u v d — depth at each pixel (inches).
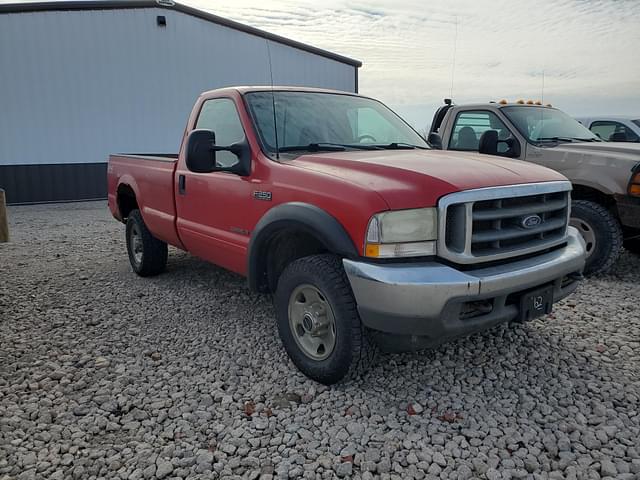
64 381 130.8
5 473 96.7
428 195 111.0
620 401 119.2
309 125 159.8
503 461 98.5
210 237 164.7
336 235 114.9
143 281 221.3
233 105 161.5
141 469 97.6
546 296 124.5
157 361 143.2
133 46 533.6
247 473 96.3
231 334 161.0
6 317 177.3
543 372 133.4
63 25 508.4
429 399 120.7
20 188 519.8
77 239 329.1
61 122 524.1
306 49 619.5
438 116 288.5
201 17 554.3
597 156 210.1
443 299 105.8
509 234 118.1
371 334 117.5
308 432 108.5
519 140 238.4
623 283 207.6
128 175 223.9
